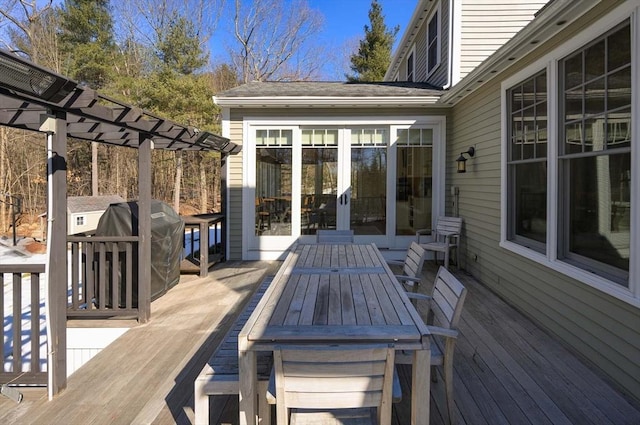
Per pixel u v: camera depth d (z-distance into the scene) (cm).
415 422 173
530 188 390
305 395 150
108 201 1005
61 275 258
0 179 1192
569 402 232
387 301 212
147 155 375
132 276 418
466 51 641
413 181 652
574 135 312
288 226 655
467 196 564
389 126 646
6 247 910
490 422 213
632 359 242
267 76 2073
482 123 502
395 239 655
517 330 346
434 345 226
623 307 250
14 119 289
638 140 237
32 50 1354
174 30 1527
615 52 263
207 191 1805
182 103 1334
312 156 652
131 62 1666
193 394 249
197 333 350
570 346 310
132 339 336
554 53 331
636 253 237
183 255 590
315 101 612
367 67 2033
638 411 224
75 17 1435
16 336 261
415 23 843
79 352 363
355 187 654
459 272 565
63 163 263
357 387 150
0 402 243
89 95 259
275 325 178
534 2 633
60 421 222
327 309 199
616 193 267
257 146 650
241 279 538
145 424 219
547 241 343
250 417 171
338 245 407
